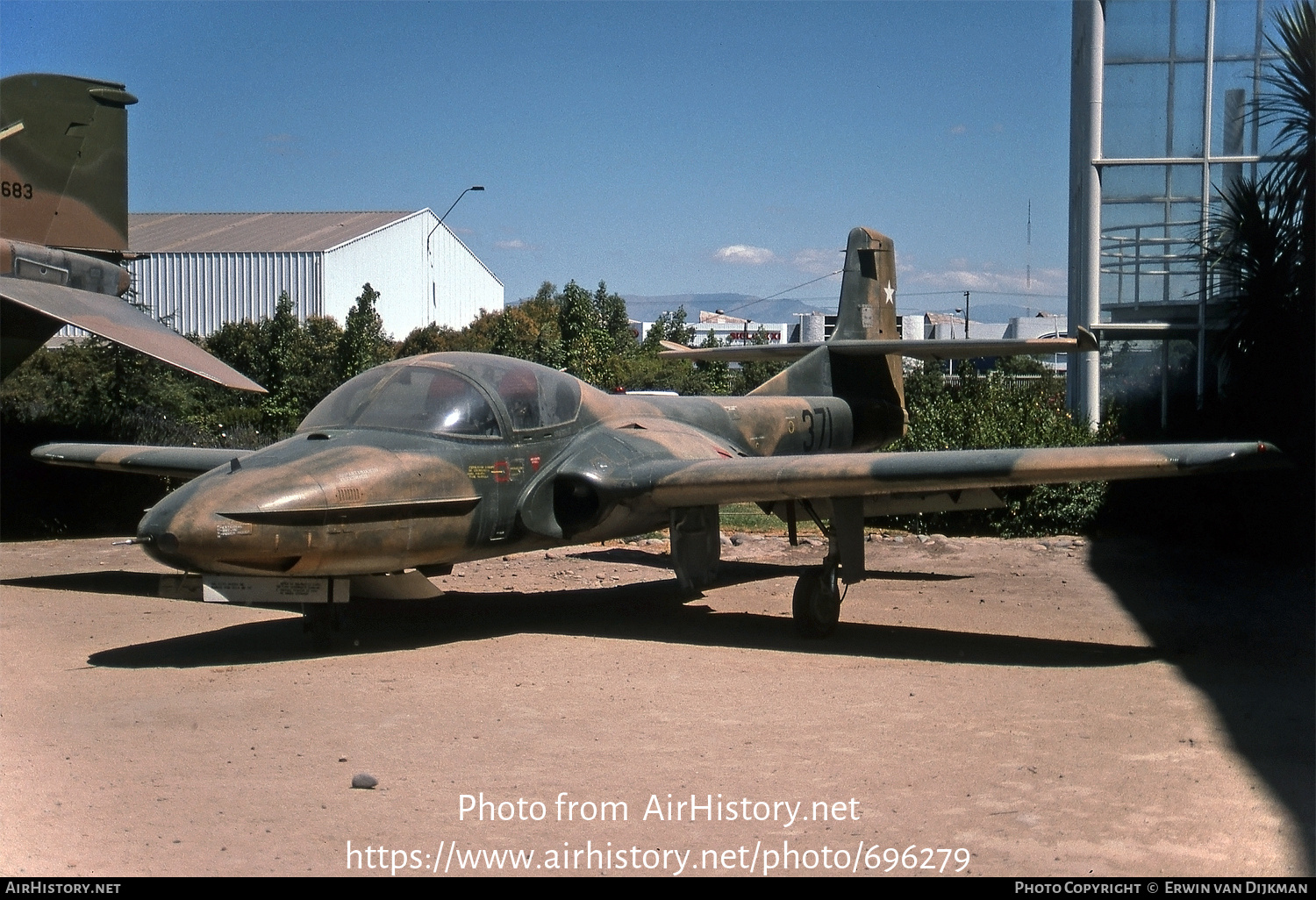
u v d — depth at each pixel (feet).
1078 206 62.90
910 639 28.71
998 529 50.47
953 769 17.24
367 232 168.25
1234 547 44.70
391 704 21.43
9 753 18.11
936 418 55.16
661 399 36.22
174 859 13.67
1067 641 28.25
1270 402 45.98
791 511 32.35
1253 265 48.42
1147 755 17.90
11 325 42.09
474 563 42.91
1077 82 66.08
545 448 29.71
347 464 25.41
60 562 43.16
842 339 46.26
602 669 24.80
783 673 24.45
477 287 208.95
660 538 50.90
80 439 57.06
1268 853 13.80
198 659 25.90
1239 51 57.57
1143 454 25.13
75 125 44.19
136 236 174.70
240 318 157.28
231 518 23.34
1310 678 23.75
